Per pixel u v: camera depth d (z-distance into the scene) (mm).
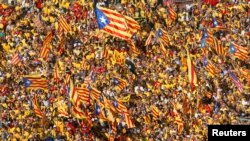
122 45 147875
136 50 148875
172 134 121375
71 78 130375
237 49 149750
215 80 140125
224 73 143625
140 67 145000
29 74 134250
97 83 132500
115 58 144750
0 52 144125
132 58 146250
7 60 141375
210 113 129125
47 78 132750
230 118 129000
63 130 115312
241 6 168625
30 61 140375
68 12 155750
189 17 165500
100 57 144125
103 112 116562
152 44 152000
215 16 166000
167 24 161375
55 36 147875
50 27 151500
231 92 138000
